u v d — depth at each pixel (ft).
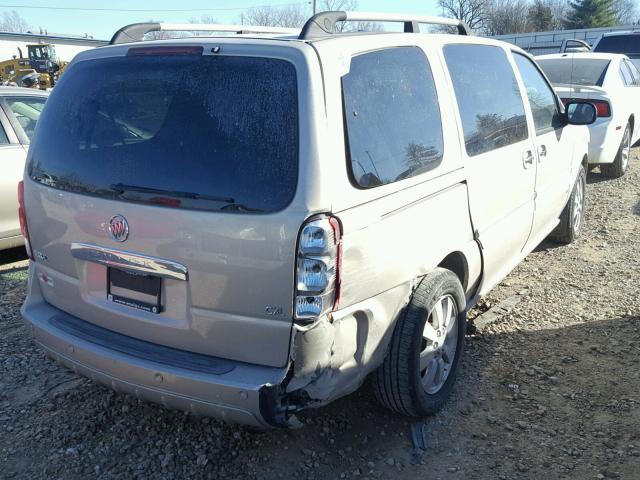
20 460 10.50
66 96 10.55
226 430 11.13
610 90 29.07
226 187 8.55
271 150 8.48
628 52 46.21
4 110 20.35
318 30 9.68
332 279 8.46
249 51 8.98
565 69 31.53
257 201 8.36
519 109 14.85
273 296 8.36
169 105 9.25
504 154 13.48
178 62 9.41
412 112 10.55
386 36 10.53
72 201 9.86
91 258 9.81
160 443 10.84
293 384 8.56
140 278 9.41
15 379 12.99
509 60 15.05
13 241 20.17
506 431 11.22
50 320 10.55
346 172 8.74
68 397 12.25
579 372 13.04
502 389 12.51
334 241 8.40
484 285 13.46
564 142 17.83
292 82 8.61
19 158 20.12
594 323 15.26
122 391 9.57
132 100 9.61
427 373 11.30
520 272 18.76
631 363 13.30
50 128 10.59
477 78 13.12
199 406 8.79
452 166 11.34
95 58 10.42
